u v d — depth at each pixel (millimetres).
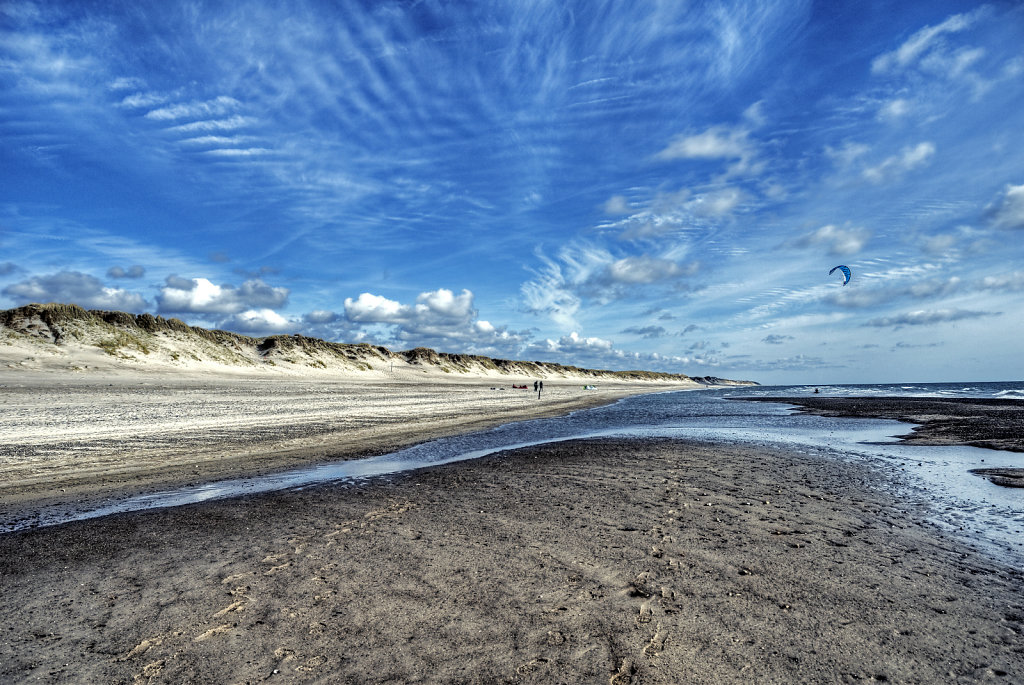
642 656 3850
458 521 7605
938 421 23281
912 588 5125
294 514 8141
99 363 51219
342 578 5453
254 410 26609
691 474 11164
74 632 4371
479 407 34000
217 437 17172
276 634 4266
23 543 6883
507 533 6984
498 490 9719
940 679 3559
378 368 94188
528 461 13094
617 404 42250
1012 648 3992
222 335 76438
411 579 5398
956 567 5719
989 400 41156
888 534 6922
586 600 4848
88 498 9422
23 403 25859
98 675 3705
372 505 8672
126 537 7051
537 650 3961
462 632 4258
